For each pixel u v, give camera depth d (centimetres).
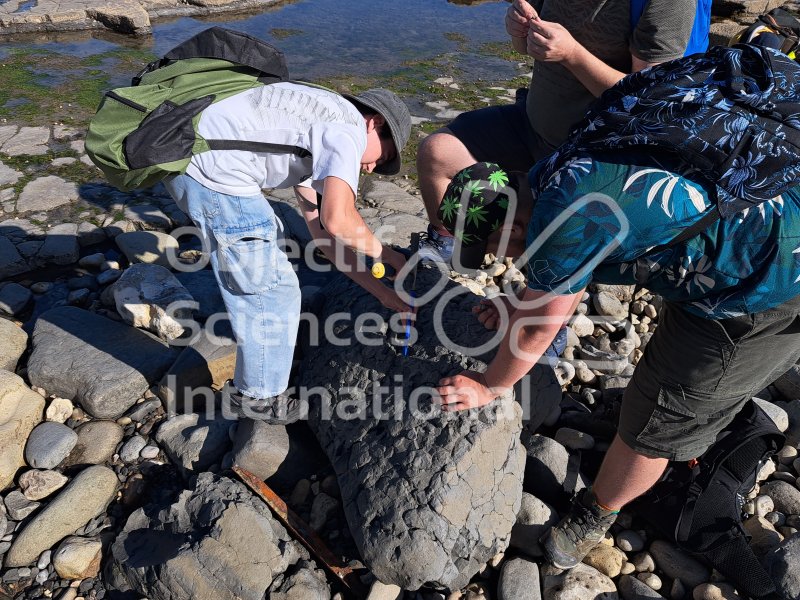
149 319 338
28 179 472
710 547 244
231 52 237
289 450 274
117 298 340
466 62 748
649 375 205
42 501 274
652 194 168
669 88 172
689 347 192
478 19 911
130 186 235
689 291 180
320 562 245
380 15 913
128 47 765
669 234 170
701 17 269
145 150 218
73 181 472
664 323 203
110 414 306
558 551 241
